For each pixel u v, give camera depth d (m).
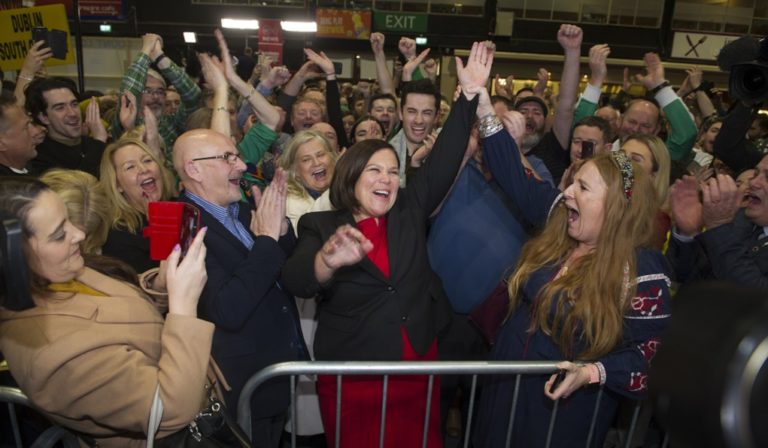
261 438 1.97
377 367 1.60
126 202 2.25
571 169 2.43
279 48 7.78
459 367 1.61
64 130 3.34
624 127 3.54
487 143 2.21
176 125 4.18
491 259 2.29
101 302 1.29
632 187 1.68
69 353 1.16
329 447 2.02
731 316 0.36
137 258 2.12
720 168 3.76
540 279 1.85
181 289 1.31
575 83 3.24
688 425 0.35
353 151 1.98
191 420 1.29
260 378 1.60
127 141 2.28
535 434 1.81
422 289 1.95
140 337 1.31
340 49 14.88
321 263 1.68
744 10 15.70
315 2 14.91
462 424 2.63
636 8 15.77
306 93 4.98
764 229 2.05
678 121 3.21
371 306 1.88
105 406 1.20
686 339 0.38
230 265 1.83
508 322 1.97
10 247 0.86
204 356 1.30
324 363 1.59
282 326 1.97
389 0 15.38
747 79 2.29
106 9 13.89
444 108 4.83
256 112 2.89
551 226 1.94
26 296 0.89
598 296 1.64
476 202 2.36
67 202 1.79
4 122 2.58
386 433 1.95
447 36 15.09
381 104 4.09
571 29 3.12
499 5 15.60
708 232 1.79
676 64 15.64
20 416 1.60
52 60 4.84
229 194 1.92
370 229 1.99
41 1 13.26
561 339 1.73
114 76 14.40
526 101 3.80
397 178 1.97
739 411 0.32
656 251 1.72
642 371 1.61
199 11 15.09
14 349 1.17
